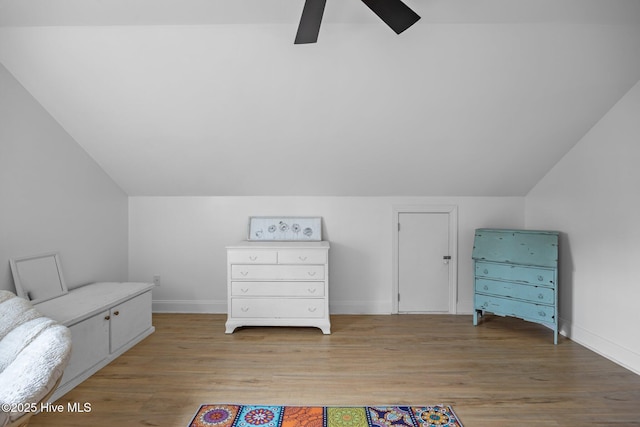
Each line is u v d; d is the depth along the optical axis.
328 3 2.22
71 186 3.26
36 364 1.48
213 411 2.21
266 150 3.43
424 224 4.10
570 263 3.41
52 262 3.02
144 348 3.14
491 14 2.33
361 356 2.99
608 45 2.53
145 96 2.90
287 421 2.11
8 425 1.37
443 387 2.50
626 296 2.80
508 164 3.61
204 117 3.08
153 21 2.38
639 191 2.69
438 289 4.12
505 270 3.53
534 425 2.08
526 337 3.41
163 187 3.94
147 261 4.12
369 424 2.09
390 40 2.51
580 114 3.01
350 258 4.10
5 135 2.63
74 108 2.99
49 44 2.54
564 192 3.49
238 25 2.43
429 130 3.21
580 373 2.70
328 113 3.04
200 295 4.13
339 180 3.83
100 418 2.14
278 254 3.52
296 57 2.61
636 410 2.23
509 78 2.75
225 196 4.09
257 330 3.61
